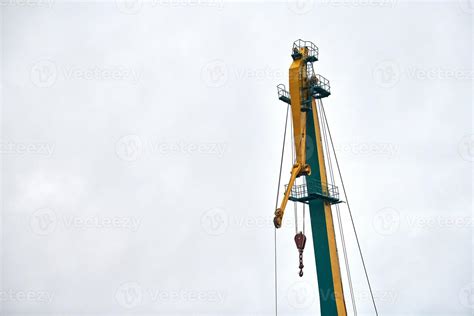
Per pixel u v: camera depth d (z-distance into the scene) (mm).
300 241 39750
